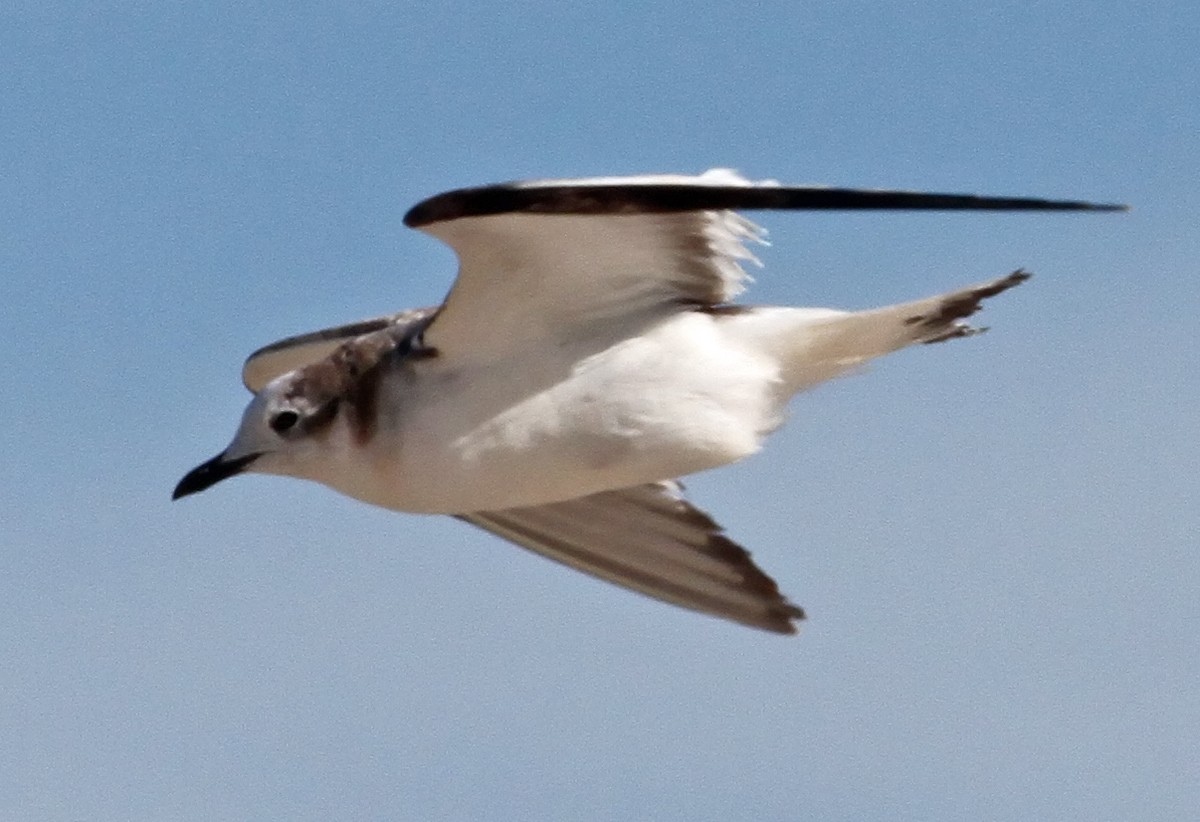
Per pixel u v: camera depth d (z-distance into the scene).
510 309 15.07
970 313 15.23
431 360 15.37
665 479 15.64
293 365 16.78
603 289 15.09
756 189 13.84
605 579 17.41
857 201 13.67
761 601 17.11
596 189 14.07
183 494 15.90
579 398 15.20
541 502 15.70
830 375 15.41
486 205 14.17
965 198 13.48
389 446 15.51
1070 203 13.29
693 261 15.06
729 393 15.23
